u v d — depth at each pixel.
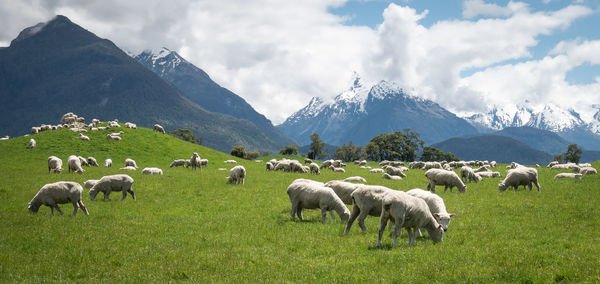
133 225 18.47
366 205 16.61
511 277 11.09
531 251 13.46
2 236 15.78
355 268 12.11
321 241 15.52
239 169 35.53
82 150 65.44
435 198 17.55
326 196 19.02
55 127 81.38
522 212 21.11
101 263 12.84
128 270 12.18
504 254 13.14
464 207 22.73
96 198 25.92
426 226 15.41
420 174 49.22
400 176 45.50
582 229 17.27
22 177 36.12
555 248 14.10
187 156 72.06
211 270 12.22
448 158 182.12
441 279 11.01
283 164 53.38
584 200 24.70
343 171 55.12
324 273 11.77
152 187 31.33
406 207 14.42
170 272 11.94
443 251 13.69
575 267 11.66
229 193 29.19
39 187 29.92
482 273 11.38
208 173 46.03
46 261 12.98
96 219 19.58
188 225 18.66
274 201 25.92
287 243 15.36
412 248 14.20
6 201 24.12
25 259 13.09
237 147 196.75
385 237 16.12
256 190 30.94
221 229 17.95
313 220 19.98
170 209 22.98
